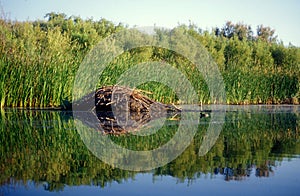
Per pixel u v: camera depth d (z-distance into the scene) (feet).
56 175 16.51
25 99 59.11
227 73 85.66
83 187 14.80
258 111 57.72
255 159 19.99
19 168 17.66
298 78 92.99
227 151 22.36
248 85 85.25
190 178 16.11
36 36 77.25
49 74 59.47
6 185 14.96
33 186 14.87
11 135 27.84
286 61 128.36
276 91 89.35
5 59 58.44
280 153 21.67
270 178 16.15
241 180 15.88
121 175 16.62
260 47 129.49
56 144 24.38
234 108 65.87
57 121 37.78
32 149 22.48
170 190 14.51
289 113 53.31
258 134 29.71
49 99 59.62
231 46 125.80
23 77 59.16
